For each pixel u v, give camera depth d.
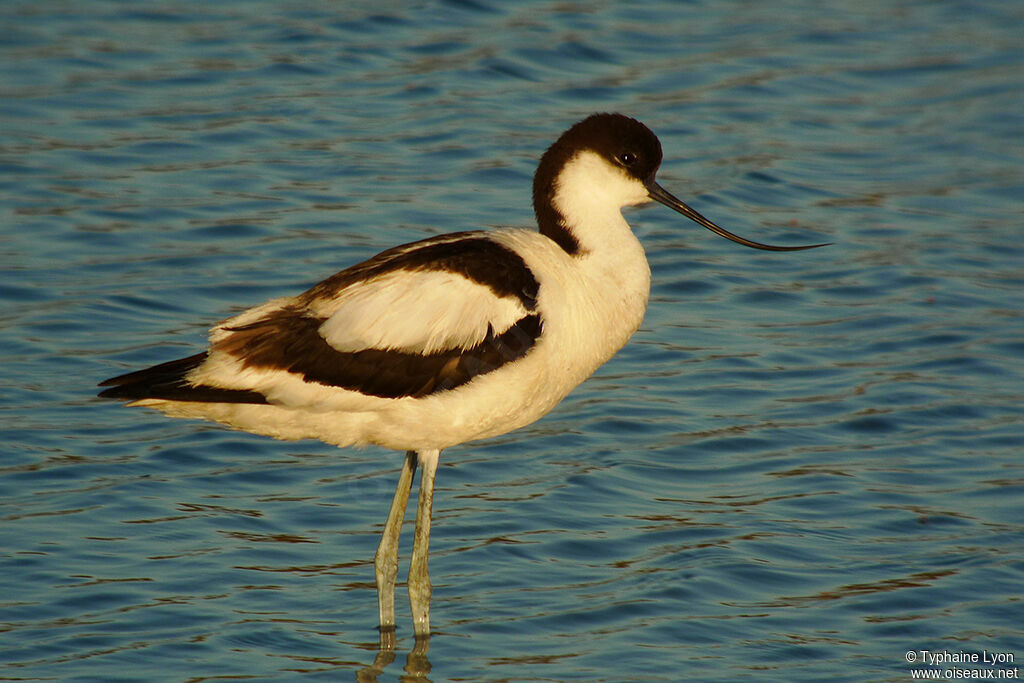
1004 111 19.33
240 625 9.26
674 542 10.46
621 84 19.45
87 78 18.72
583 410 12.58
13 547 10.02
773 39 21.50
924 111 19.34
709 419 12.39
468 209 15.71
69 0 21.34
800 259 15.46
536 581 9.96
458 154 17.06
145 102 18.17
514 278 8.82
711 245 15.79
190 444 11.77
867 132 18.64
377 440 9.12
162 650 8.89
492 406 8.91
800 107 19.22
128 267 14.50
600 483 11.33
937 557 10.24
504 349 8.76
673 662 8.94
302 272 14.38
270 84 18.84
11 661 8.67
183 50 19.77
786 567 10.12
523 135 17.64
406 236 15.05
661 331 14.00
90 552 10.04
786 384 13.00
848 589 9.84
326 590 9.79
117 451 11.54
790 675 8.79
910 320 14.20
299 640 9.13
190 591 9.63
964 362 13.34
